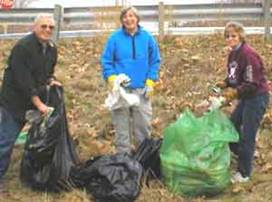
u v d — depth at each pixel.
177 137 4.52
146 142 4.75
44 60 4.47
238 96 4.51
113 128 5.75
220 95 4.67
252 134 4.59
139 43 4.79
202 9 9.35
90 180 4.46
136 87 4.79
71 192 4.48
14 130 4.50
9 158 4.56
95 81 7.14
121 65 4.78
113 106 4.73
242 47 4.52
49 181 4.52
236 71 4.55
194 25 9.95
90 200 4.41
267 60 7.73
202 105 5.03
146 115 4.89
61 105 4.57
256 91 4.49
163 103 6.33
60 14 8.88
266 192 4.57
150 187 4.56
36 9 9.30
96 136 5.62
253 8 9.28
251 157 4.65
